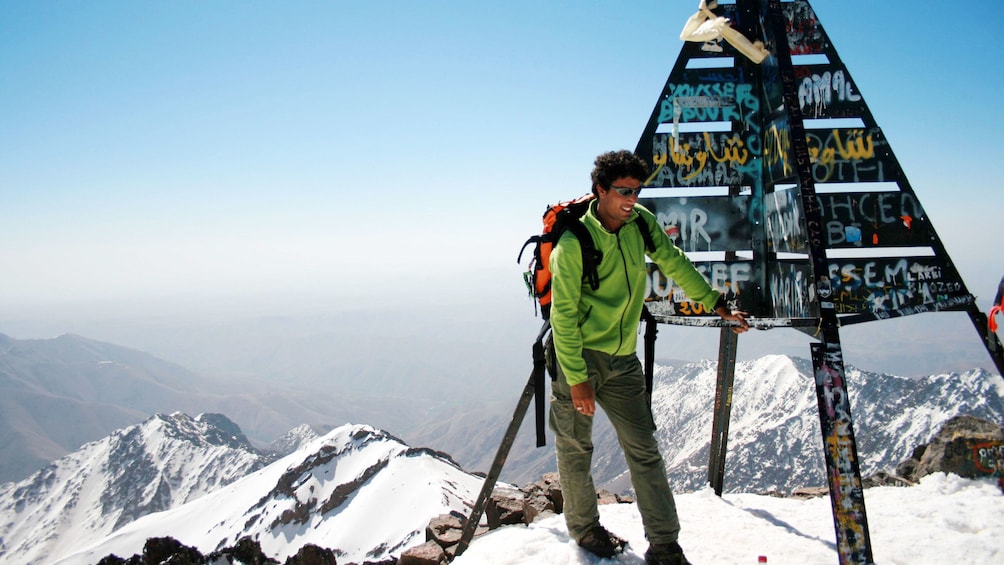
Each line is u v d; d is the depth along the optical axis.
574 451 4.20
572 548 4.34
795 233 4.40
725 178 5.15
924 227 4.83
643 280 4.04
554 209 3.97
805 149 4.18
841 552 3.62
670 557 3.93
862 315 4.65
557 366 4.14
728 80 5.16
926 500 5.41
